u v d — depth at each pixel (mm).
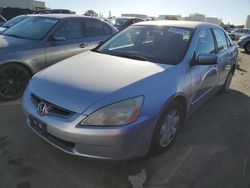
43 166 2658
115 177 2566
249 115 4363
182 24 3840
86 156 2336
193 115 4199
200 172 2730
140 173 2637
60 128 2316
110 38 4035
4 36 4809
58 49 4816
